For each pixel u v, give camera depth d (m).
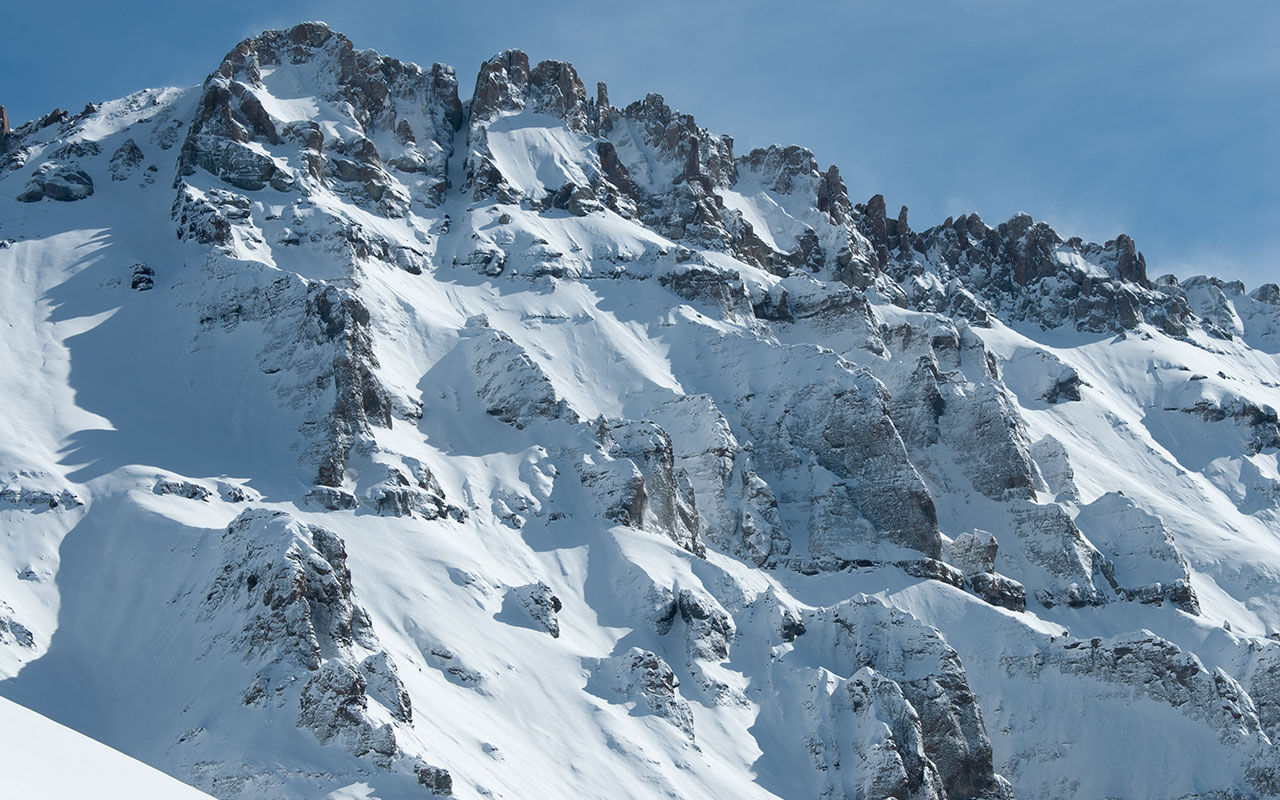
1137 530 156.25
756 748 108.12
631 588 122.12
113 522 105.50
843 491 147.62
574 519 130.88
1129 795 118.50
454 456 136.62
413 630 103.38
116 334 141.12
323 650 86.56
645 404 157.25
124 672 90.12
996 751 123.88
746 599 125.69
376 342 149.75
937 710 116.19
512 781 87.69
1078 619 145.62
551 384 144.88
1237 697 123.00
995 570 151.00
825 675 113.12
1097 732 122.56
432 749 84.12
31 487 107.12
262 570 88.44
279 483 119.19
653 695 105.62
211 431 126.88
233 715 80.94
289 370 133.50
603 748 98.56
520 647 107.19
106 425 122.00
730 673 116.88
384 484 120.19
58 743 27.39
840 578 139.38
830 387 157.62
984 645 131.00
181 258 157.88
